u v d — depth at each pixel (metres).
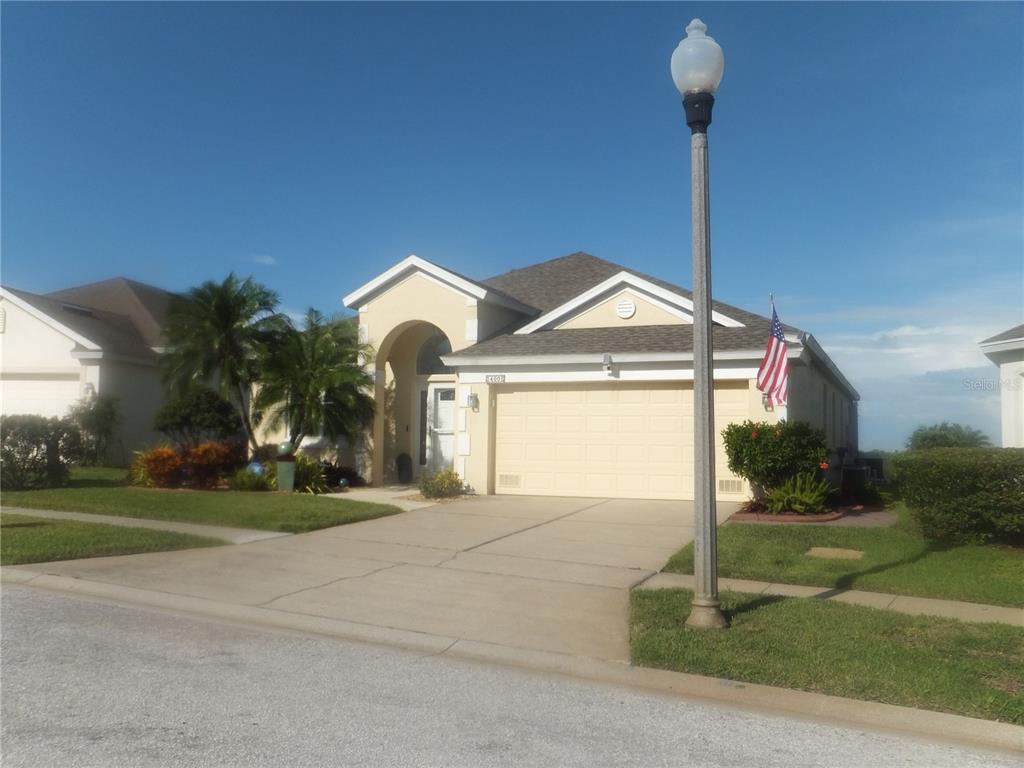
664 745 5.54
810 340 16.17
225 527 13.20
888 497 17.69
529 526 13.48
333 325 18.95
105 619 8.38
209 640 7.76
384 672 6.96
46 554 10.74
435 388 20.09
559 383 17.06
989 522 11.45
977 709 6.09
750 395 15.54
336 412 18.20
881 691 6.37
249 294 19.16
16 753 5.12
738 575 10.16
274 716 5.85
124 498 15.66
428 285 18.98
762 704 6.36
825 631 7.75
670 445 16.38
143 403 24.30
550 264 24.91
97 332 23.59
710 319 7.93
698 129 7.97
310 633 8.12
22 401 23.61
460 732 5.66
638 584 9.88
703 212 7.93
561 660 7.31
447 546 11.95
